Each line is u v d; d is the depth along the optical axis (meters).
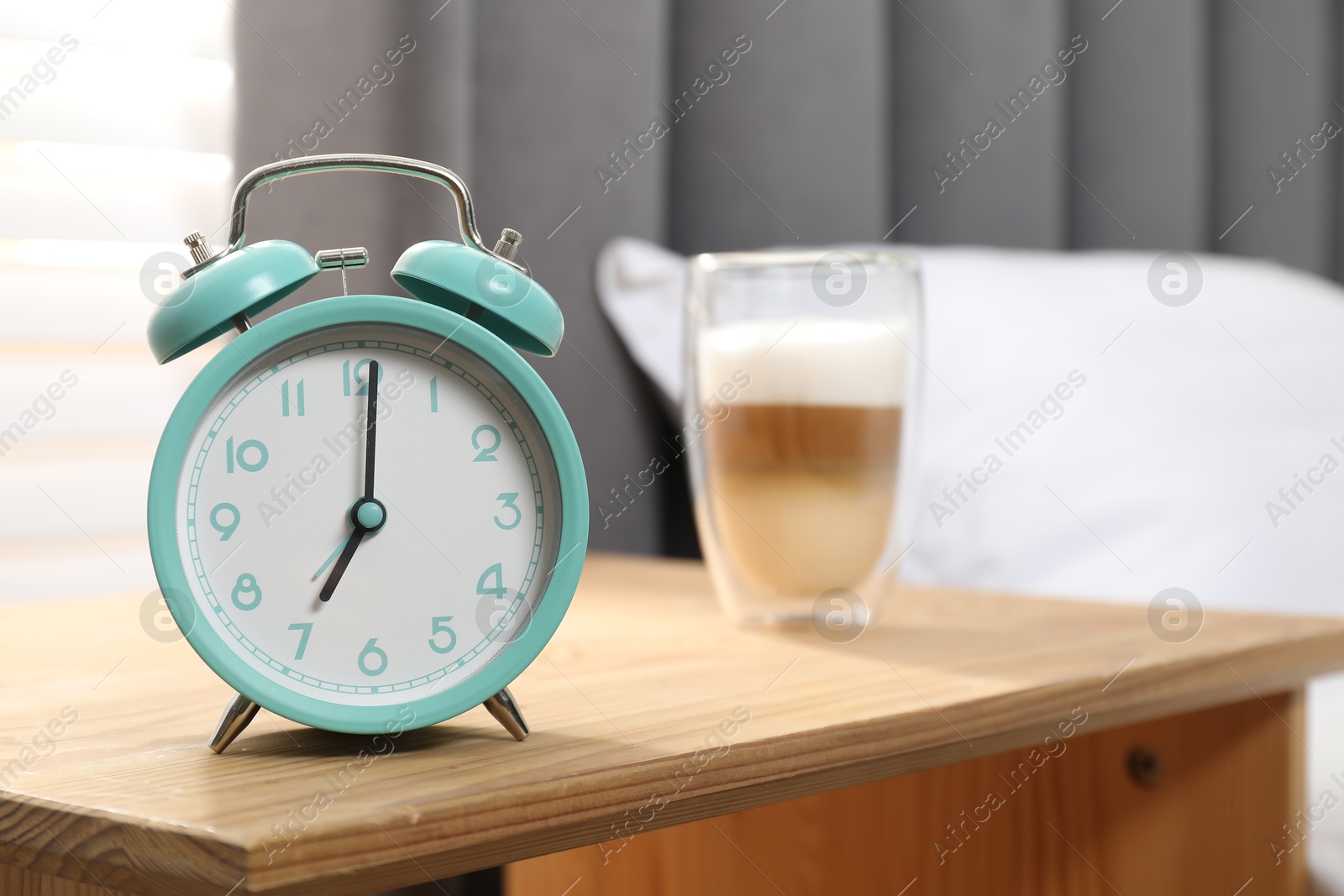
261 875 0.70
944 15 1.49
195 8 1.16
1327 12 1.97
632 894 0.96
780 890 0.94
